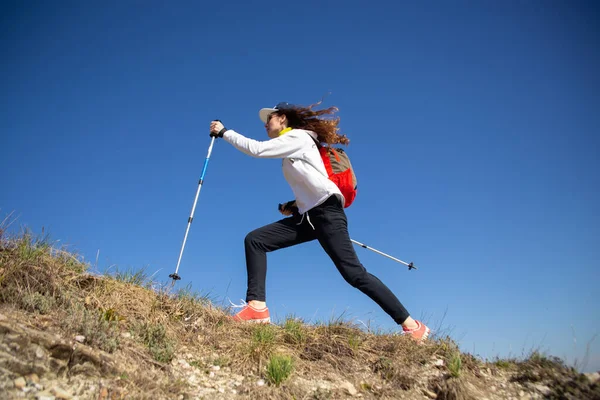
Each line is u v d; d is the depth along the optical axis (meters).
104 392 2.70
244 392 3.14
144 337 3.47
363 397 3.31
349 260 4.08
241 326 4.10
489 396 3.33
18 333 2.69
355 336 4.12
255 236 4.34
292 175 4.23
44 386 2.57
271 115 4.64
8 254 3.66
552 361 3.57
